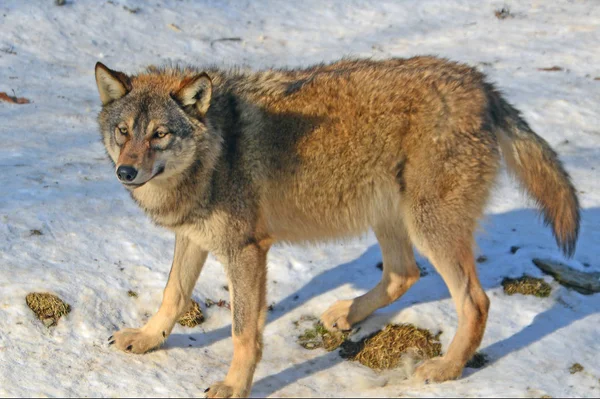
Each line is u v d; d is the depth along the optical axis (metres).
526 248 14.72
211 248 11.73
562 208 12.48
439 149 11.57
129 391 11.11
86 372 11.45
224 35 25.77
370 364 12.27
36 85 21.34
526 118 20.55
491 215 16.30
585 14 27.64
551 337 12.30
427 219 11.64
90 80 21.98
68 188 16.22
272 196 11.99
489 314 12.95
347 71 12.21
